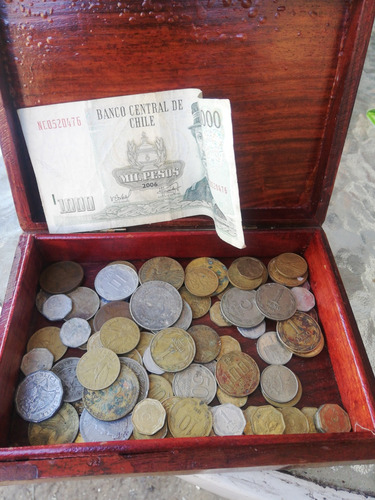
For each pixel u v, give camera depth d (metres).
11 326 0.18
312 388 0.19
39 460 0.14
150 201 0.21
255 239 0.22
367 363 0.17
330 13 0.16
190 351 0.19
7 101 0.17
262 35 0.16
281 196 0.22
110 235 0.21
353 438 0.15
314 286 0.22
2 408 0.17
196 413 0.18
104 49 0.16
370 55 0.46
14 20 0.16
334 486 0.18
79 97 0.18
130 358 0.19
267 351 0.20
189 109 0.18
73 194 0.20
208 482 0.18
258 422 0.18
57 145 0.19
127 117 0.18
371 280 0.26
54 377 0.18
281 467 0.15
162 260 0.23
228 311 0.21
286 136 0.19
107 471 0.14
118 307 0.21
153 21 0.16
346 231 0.29
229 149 0.17
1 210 0.31
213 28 0.16
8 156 0.18
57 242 0.21
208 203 0.21
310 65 0.17
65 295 0.21
